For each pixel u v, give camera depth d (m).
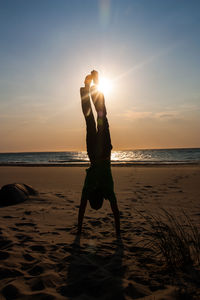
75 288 2.44
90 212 5.77
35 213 5.65
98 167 3.92
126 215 5.46
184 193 8.22
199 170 17.73
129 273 2.74
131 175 14.56
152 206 6.34
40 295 2.30
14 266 2.91
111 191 4.05
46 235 4.08
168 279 2.58
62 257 3.19
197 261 2.96
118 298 2.26
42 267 2.87
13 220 5.03
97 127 3.72
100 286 2.47
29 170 19.92
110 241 3.80
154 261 3.06
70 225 4.71
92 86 3.69
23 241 3.77
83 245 3.62
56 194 8.05
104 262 3.05
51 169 21.05
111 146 3.90
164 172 16.33
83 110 3.75
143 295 2.30
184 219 5.05
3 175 15.42
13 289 2.39
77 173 16.72
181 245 3.02
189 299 2.21
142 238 3.93
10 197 6.68
